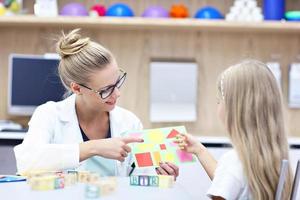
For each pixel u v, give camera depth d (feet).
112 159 5.11
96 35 10.19
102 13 9.46
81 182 4.23
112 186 3.81
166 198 3.69
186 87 10.08
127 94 10.28
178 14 9.43
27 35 10.21
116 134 5.72
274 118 4.38
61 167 4.80
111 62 5.23
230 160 4.27
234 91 4.43
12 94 9.68
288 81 10.29
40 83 9.67
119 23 9.26
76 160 4.77
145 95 10.27
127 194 3.80
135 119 5.96
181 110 10.09
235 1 9.95
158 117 10.05
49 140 5.48
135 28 10.00
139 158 4.91
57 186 3.94
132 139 4.87
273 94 4.42
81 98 5.50
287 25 9.29
